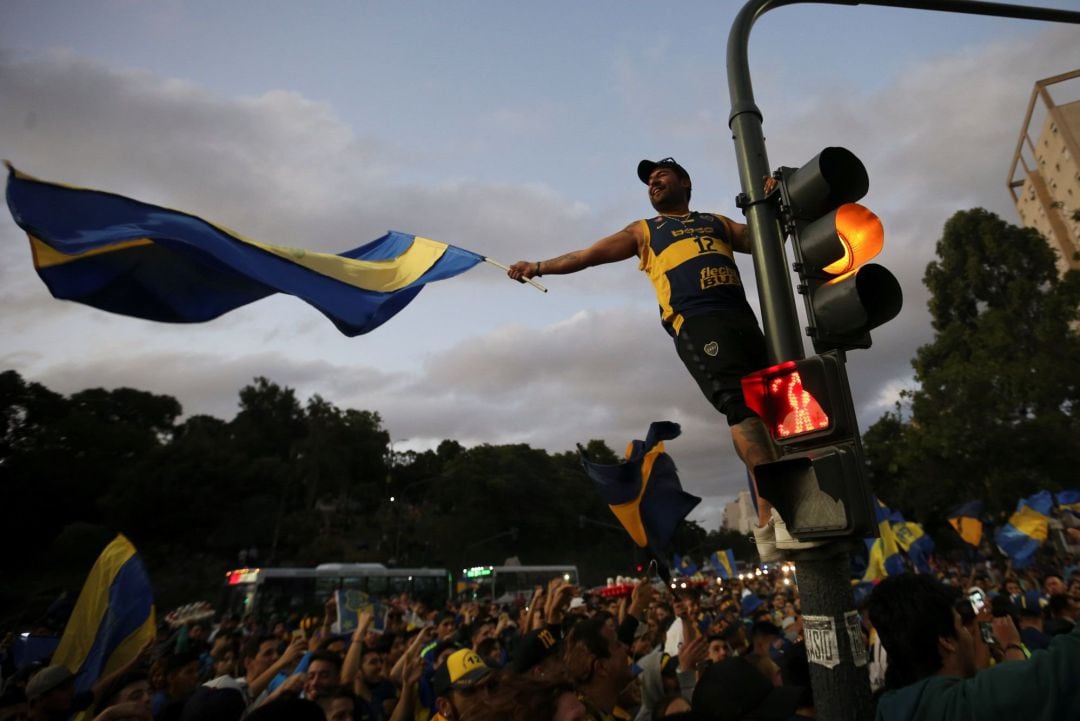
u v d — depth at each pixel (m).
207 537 50.94
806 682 4.00
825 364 2.51
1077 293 30.95
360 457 77.38
